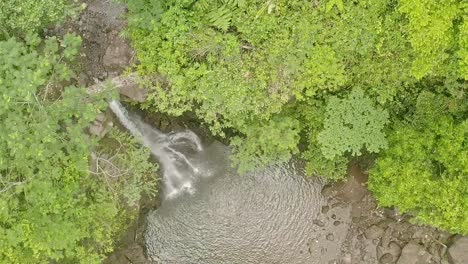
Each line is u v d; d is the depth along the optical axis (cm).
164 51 982
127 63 1105
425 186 959
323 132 1037
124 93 1101
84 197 991
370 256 1238
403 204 997
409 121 1052
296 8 982
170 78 1004
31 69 931
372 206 1227
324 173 1194
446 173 968
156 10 960
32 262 989
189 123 1234
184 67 1023
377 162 1019
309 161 1221
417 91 1046
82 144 923
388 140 1031
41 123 883
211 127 1070
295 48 987
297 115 1106
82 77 1144
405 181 967
